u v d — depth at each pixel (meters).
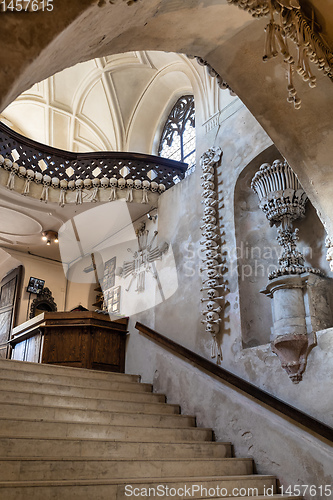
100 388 6.93
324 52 3.64
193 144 10.77
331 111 3.90
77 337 8.82
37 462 4.12
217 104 8.37
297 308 5.62
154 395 7.42
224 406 6.43
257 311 6.71
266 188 6.49
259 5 3.20
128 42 3.49
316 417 5.21
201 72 8.88
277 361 5.86
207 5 3.40
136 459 4.68
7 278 12.62
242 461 5.61
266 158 7.13
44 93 12.55
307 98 3.92
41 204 9.38
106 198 9.30
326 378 5.21
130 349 8.92
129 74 11.95
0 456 4.25
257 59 3.88
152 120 12.27
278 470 5.44
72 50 2.86
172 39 3.71
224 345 6.73
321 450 5.03
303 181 4.20
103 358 8.79
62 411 5.52
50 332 8.91
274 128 4.16
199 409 6.83
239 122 7.69
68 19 2.44
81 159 9.72
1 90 2.24
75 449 4.71
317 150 4.03
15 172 8.91
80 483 3.88
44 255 12.48
